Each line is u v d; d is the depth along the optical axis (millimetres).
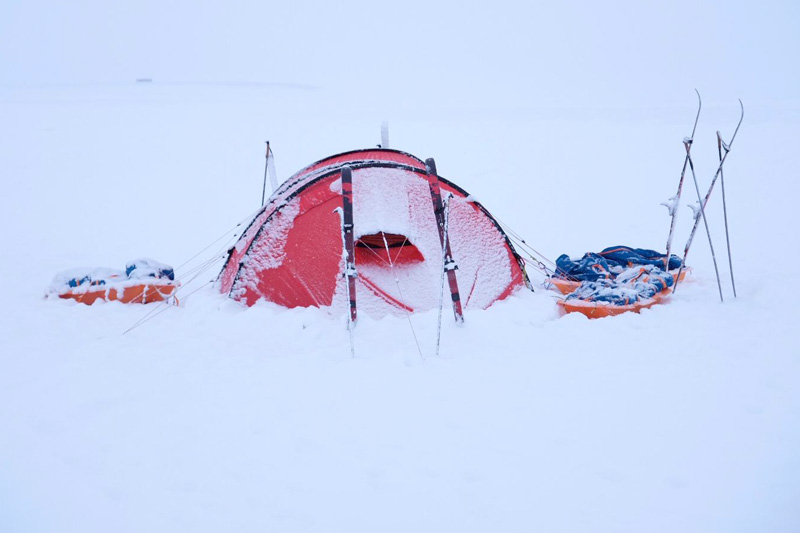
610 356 4895
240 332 5816
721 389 4145
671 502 2994
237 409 4113
